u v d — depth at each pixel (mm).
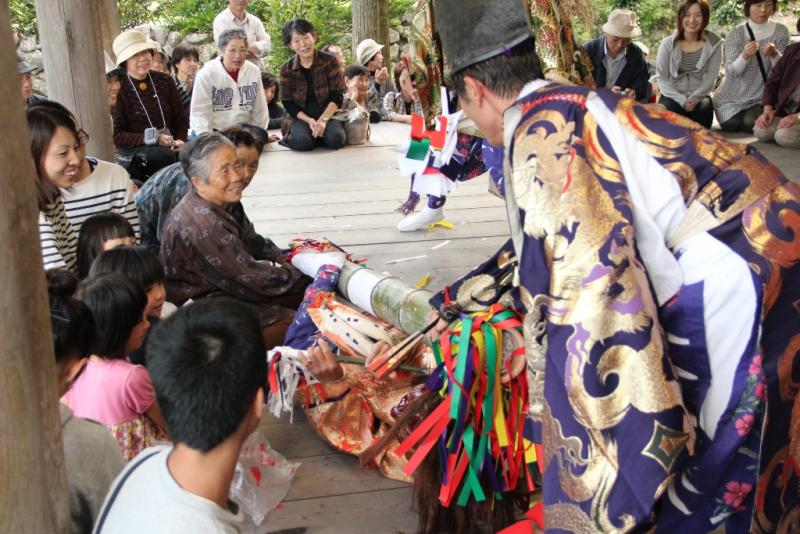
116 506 1265
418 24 3512
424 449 1982
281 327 3074
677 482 1556
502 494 2051
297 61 6930
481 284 2051
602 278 1378
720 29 12961
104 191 3174
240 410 1271
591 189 1438
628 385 1367
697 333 1493
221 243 2982
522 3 1579
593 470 1391
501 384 1980
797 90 6832
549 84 1595
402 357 2209
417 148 3900
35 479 1201
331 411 2516
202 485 1274
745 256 1481
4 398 1145
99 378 1970
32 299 1161
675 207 1493
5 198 1100
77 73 4191
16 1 11469
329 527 2184
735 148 1563
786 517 1616
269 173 6125
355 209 5082
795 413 1549
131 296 1976
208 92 6414
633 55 6125
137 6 13242
